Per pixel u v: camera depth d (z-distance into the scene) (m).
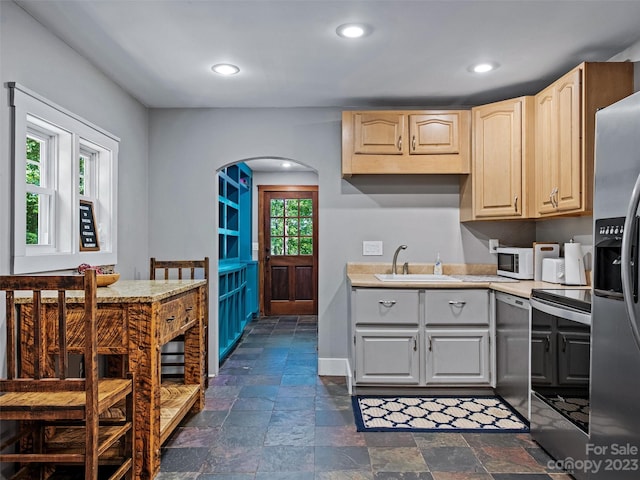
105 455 2.17
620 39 2.62
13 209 2.16
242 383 3.63
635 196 1.52
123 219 3.41
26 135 2.30
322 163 3.88
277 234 7.09
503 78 3.25
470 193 3.55
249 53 2.79
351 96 3.62
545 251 3.36
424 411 2.99
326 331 3.88
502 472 2.20
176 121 3.88
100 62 2.91
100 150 3.10
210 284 3.87
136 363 2.11
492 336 3.22
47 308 2.12
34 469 2.12
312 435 2.62
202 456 2.36
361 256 3.89
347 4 2.21
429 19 2.37
